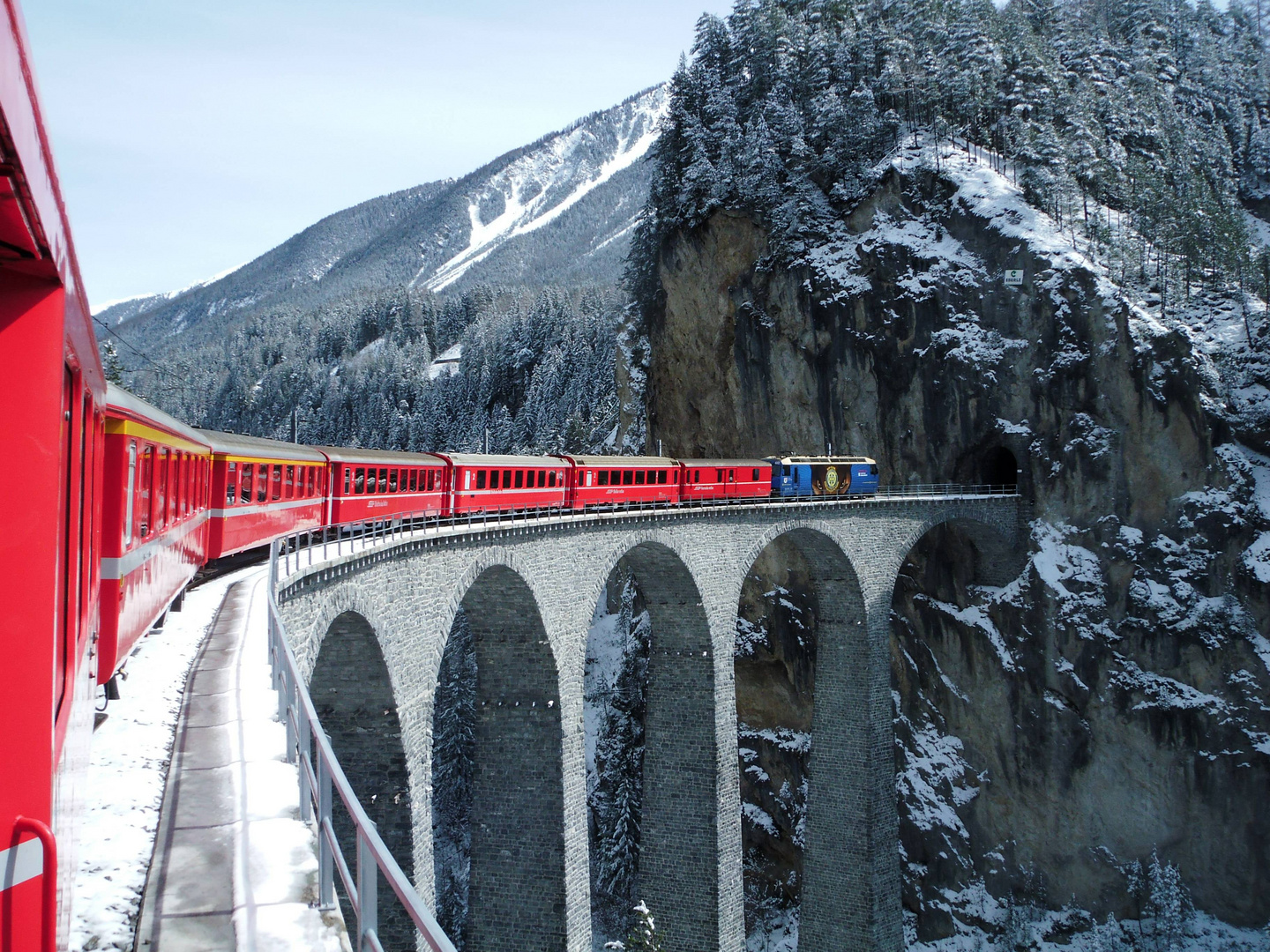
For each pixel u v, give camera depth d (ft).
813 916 165.68
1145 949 160.04
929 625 196.75
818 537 153.99
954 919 180.86
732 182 229.45
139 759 34.73
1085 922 170.71
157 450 50.65
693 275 239.50
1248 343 187.42
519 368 510.17
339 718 84.17
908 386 205.46
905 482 207.41
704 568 134.72
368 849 20.08
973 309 200.34
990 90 239.30
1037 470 188.65
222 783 32.91
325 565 70.44
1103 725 173.58
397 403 629.92
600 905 196.75
